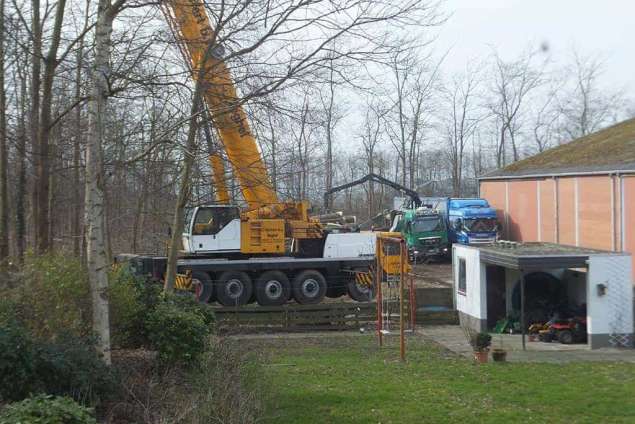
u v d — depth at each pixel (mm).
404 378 11758
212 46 11188
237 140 13742
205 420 7066
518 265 15375
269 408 8906
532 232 32844
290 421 8828
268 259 21328
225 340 10742
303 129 12727
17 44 12289
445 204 38250
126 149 12133
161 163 11664
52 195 17125
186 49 11758
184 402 7488
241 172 12969
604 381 11484
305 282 21234
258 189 15195
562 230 29641
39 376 6926
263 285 20969
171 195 14812
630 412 9352
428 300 20172
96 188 8211
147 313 9852
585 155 30781
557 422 8867
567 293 18359
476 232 35188
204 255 20938
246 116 12461
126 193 18625
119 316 9625
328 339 17109
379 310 15789
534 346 15742
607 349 15242
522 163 36250
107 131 12406
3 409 5973
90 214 8180
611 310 15422
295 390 10594
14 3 12188
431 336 17547
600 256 15430
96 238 8141
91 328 8578
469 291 18562
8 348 6719
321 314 18766
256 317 18438
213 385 7844
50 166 14789
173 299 11320
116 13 8680
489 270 18375
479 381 11508
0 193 14805
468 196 59281
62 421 5555
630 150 27438
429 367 12938
